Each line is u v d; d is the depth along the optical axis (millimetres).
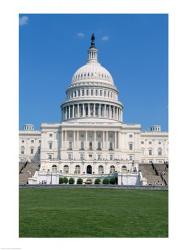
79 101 175875
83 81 182875
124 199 56938
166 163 139375
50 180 119062
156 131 191000
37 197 58312
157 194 64375
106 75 188375
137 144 163625
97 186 78500
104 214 42688
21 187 74562
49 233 33469
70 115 177750
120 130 161875
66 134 160625
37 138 187000
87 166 141000
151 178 110312
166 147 185125
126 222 38281
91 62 193375
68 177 125000
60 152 159125
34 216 40531
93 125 160125
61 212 43500
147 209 46844
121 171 130375
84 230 34719
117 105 179875
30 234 32969
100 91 182000
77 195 61750
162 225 37156
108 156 157625
